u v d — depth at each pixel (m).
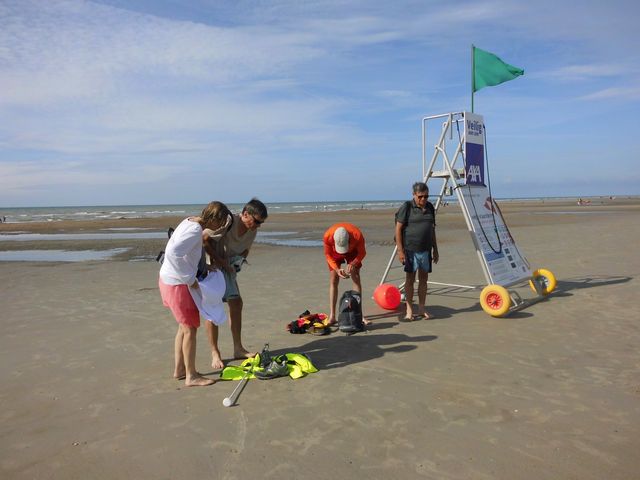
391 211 54.84
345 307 5.95
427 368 4.69
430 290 8.56
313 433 3.45
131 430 3.56
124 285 9.60
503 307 6.39
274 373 4.50
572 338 5.54
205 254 4.52
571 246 13.93
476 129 7.36
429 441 3.30
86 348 5.57
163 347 5.56
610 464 2.96
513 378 4.39
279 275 10.45
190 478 2.93
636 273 9.23
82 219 44.84
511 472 2.90
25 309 7.61
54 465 3.11
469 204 7.03
